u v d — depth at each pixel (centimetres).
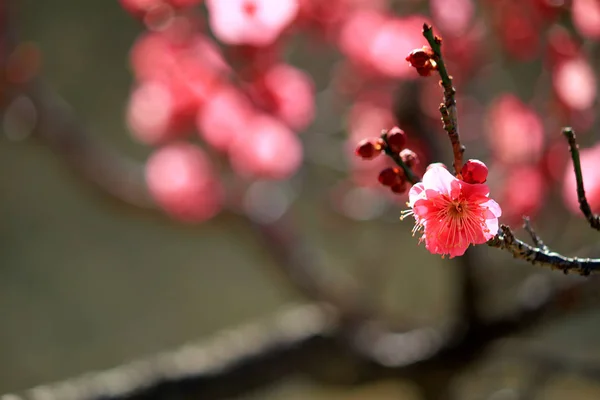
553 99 120
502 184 140
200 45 139
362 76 147
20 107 182
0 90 175
